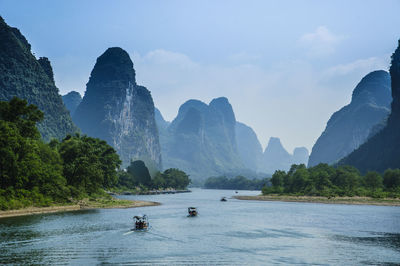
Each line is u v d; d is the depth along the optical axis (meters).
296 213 92.31
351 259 39.75
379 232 58.69
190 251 42.78
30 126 89.50
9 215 69.50
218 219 75.94
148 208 102.81
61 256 38.47
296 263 37.94
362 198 152.88
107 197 123.94
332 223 70.19
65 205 89.56
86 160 107.19
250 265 36.91
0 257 37.22
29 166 82.06
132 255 40.03
